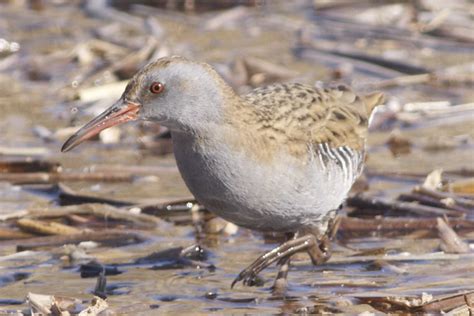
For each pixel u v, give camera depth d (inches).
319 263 416.5
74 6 808.9
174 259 440.1
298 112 413.4
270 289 409.1
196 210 494.9
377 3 776.3
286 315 384.5
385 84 653.9
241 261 439.2
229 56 702.5
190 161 391.2
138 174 539.5
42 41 739.4
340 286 407.8
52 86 667.4
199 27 759.7
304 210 405.7
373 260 430.3
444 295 392.2
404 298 386.6
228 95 389.1
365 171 534.9
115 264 437.4
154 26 727.1
